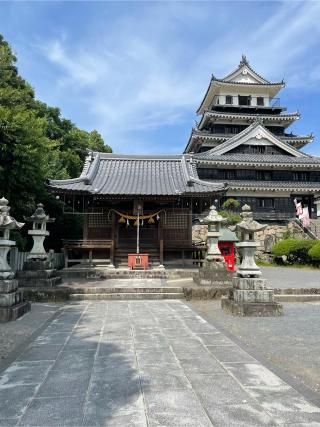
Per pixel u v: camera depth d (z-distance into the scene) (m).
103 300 11.42
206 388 4.15
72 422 3.35
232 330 7.13
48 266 12.66
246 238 9.57
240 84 44.44
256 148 39.72
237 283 9.17
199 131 41.78
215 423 3.30
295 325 7.55
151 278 16.30
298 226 29.30
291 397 3.91
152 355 5.44
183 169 22.05
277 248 25.66
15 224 8.87
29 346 5.98
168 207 19.50
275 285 13.03
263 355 5.48
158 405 3.70
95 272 16.56
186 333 6.86
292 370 4.80
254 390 4.10
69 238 24.84
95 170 21.39
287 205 36.94
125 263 18.61
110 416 3.46
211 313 9.05
